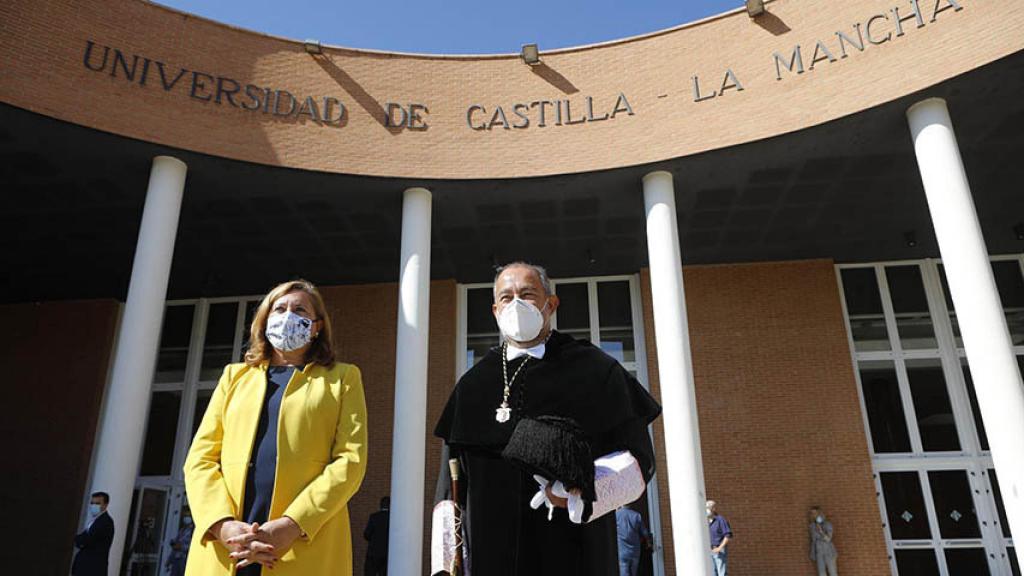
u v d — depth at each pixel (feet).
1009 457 27.91
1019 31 29.76
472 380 8.88
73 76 32.91
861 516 43.75
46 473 50.08
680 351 34.40
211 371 52.95
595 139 37.47
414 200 38.01
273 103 36.78
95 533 27.27
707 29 37.47
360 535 46.52
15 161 35.70
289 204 40.24
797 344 48.01
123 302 55.52
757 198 40.83
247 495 9.10
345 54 38.68
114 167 36.32
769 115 34.86
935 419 46.68
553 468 7.04
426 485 46.50
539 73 38.99
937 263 50.11
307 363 10.44
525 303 8.50
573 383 8.15
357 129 37.55
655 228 36.40
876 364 48.32
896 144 35.58
